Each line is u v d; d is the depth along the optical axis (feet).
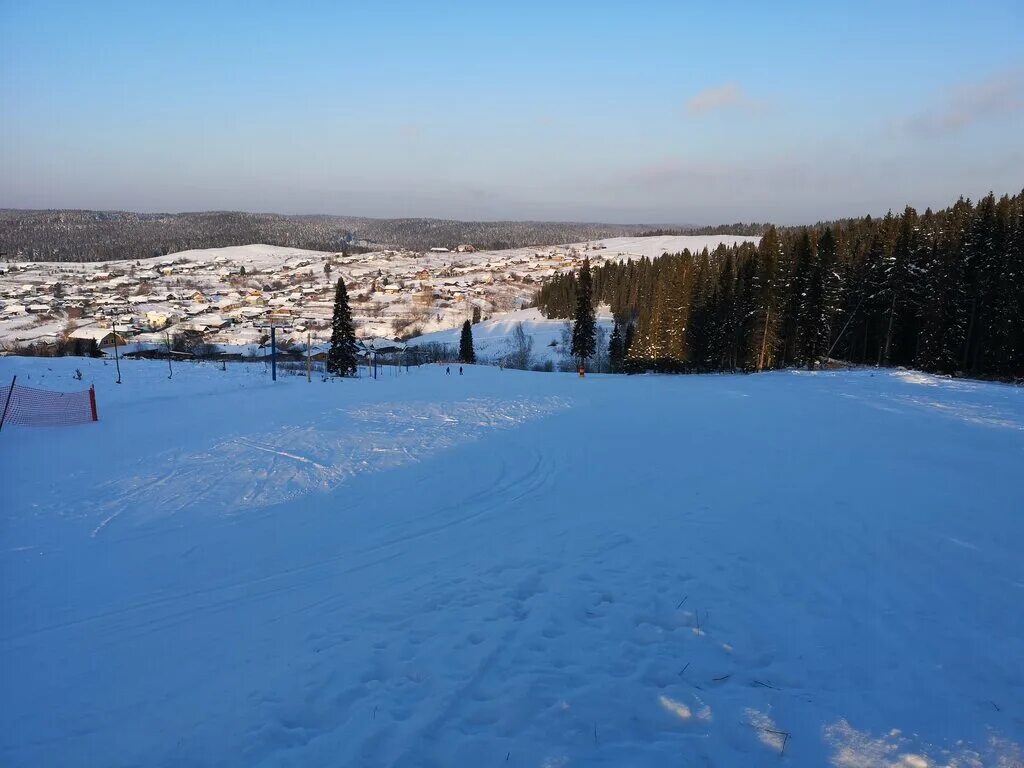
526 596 21.62
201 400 74.02
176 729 14.61
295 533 30.22
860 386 90.22
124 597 22.94
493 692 15.51
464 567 24.82
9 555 27.35
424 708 14.90
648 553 25.20
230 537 29.73
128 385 81.51
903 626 18.54
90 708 15.67
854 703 14.75
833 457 43.24
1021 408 68.44
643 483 37.27
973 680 15.62
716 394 84.02
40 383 76.95
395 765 12.94
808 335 137.80
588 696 15.20
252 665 17.49
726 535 27.12
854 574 22.54
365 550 27.68
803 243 139.23
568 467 42.39
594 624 19.15
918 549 24.93
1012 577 22.16
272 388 87.97
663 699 15.05
